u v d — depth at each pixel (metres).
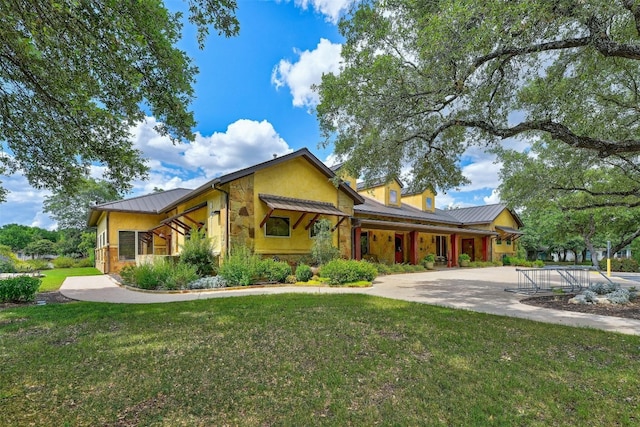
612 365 3.98
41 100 6.21
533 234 35.38
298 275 12.02
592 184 12.12
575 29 5.70
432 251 25.06
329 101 8.48
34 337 5.06
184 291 9.93
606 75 8.06
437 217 23.83
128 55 5.22
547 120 6.86
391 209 20.89
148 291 10.17
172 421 2.79
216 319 6.08
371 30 7.39
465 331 5.35
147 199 20.27
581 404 3.07
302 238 14.13
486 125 7.54
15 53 4.79
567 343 4.79
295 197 13.88
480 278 14.77
